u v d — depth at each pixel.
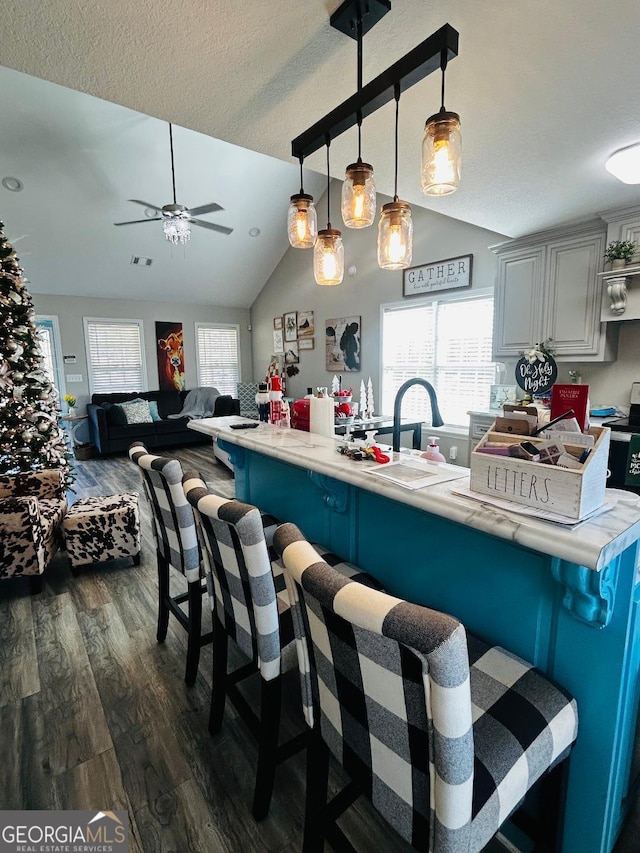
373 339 5.71
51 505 2.86
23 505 2.41
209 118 1.84
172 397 7.65
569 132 1.99
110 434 6.32
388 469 1.27
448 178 1.14
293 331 7.36
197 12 1.23
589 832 0.99
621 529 0.81
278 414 2.16
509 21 1.32
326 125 1.39
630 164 2.20
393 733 0.69
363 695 0.73
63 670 1.86
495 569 1.10
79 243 5.87
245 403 8.30
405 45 1.40
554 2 1.25
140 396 7.27
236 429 2.05
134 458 1.79
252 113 1.80
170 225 4.34
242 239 6.74
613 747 0.93
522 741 0.81
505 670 0.98
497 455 0.97
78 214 5.42
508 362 3.82
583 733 0.96
